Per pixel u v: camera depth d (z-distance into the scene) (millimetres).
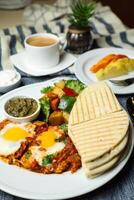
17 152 557
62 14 1179
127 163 568
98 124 570
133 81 783
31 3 1345
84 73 806
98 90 655
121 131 548
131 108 675
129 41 1000
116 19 1164
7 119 632
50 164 540
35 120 643
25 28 1065
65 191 500
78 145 529
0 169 536
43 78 812
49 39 858
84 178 521
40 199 489
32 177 525
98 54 891
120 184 535
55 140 571
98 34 1054
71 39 903
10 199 511
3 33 1021
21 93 715
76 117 590
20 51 915
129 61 823
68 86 719
